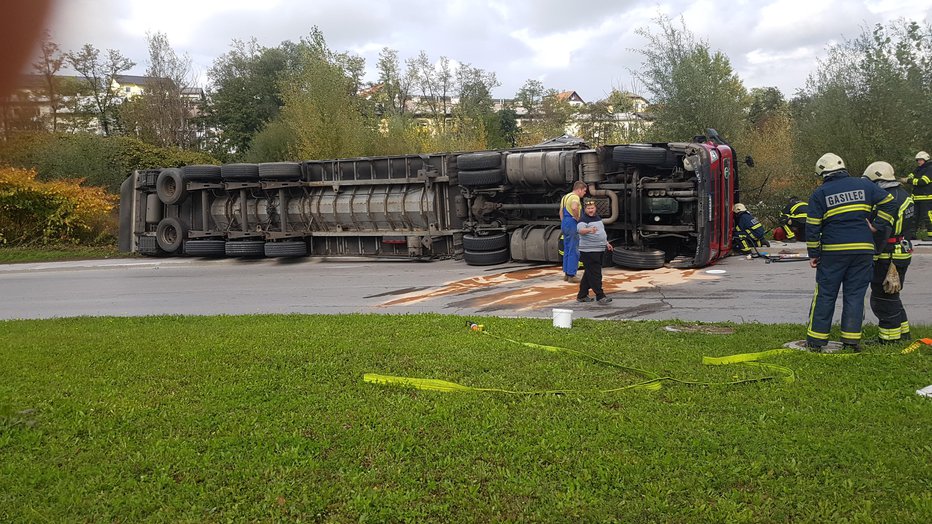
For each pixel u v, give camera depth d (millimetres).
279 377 5938
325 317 9094
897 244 6523
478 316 8930
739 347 6559
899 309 6543
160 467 4066
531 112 76875
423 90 61469
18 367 6543
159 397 5449
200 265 18141
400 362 6316
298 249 17984
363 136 27234
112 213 23156
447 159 16328
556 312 7910
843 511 3287
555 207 14766
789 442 4090
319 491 3715
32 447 4477
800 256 13289
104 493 3783
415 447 4258
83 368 6457
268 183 18062
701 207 12703
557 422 4582
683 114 20406
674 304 9523
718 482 3631
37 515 3537
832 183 6289
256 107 50344
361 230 17750
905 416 4453
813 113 18516
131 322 9312
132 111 33625
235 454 4242
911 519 3170
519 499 3564
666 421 4516
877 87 17188
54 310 11633
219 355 6816
